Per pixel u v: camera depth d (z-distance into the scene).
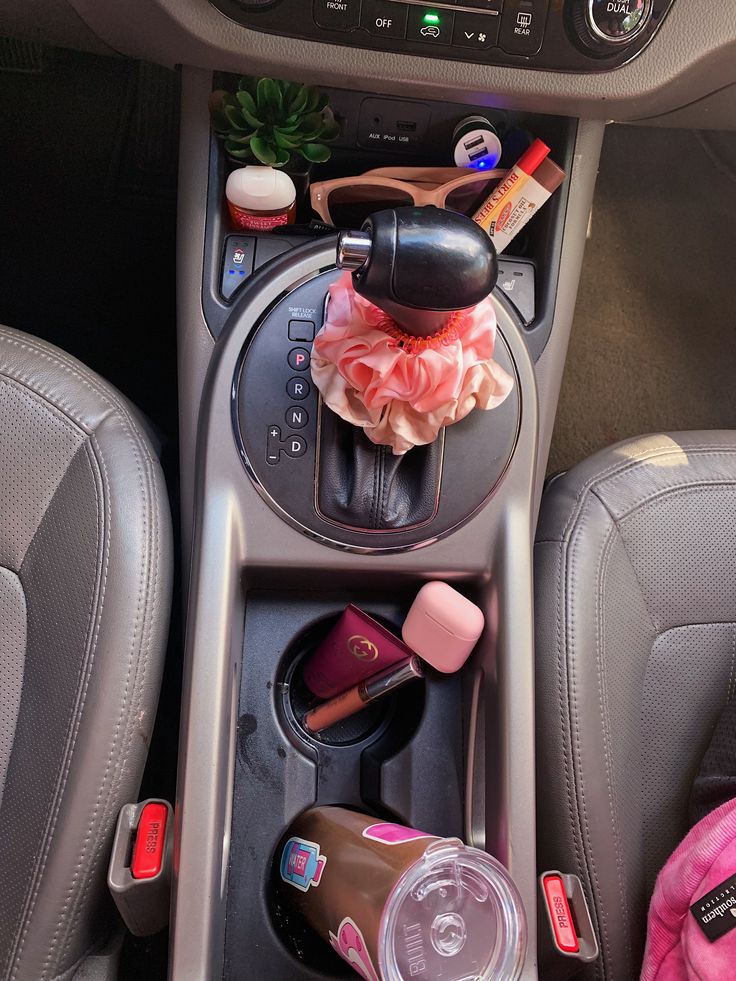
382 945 0.52
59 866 0.64
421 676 0.68
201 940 0.60
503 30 0.67
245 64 0.69
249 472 0.67
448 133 0.81
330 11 0.65
